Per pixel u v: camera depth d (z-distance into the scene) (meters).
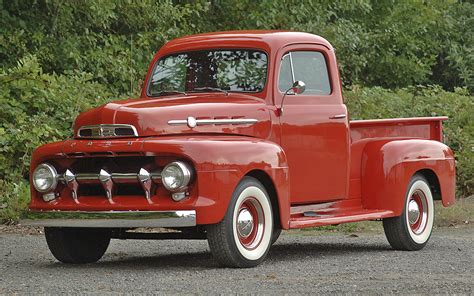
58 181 11.43
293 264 11.70
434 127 14.83
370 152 13.59
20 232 16.78
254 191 11.20
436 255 12.93
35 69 21.02
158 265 11.74
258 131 11.81
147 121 11.01
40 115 20.20
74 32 25.16
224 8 28.92
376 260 12.23
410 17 33.44
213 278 10.23
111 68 24.92
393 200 13.46
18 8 24.31
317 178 12.52
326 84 12.90
